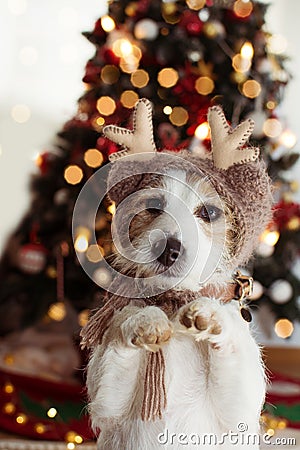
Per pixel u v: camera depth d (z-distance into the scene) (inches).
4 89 102.1
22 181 99.7
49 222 70.7
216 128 40.0
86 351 49.3
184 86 63.2
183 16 64.2
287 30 90.8
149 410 37.1
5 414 60.2
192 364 38.1
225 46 64.5
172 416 37.9
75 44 102.2
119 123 60.9
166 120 61.9
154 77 63.9
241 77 63.9
